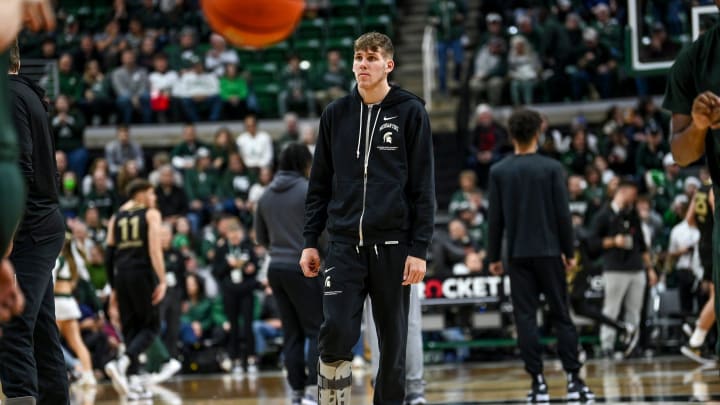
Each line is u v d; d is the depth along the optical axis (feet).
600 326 48.39
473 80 73.00
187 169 64.64
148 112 75.10
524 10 78.89
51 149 19.49
